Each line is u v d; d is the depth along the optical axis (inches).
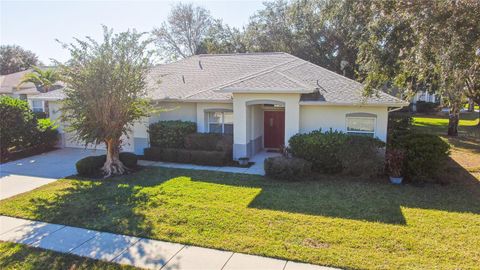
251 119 665.0
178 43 2038.6
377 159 495.2
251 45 1530.5
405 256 262.4
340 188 455.5
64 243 295.9
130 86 526.6
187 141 644.7
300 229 314.5
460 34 297.3
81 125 514.9
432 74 410.3
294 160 510.0
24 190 458.9
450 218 343.9
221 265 254.1
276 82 602.5
